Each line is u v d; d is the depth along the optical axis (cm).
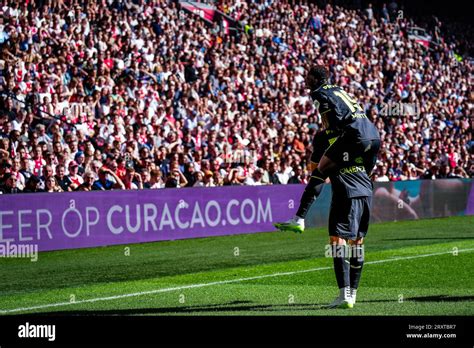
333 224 859
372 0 4634
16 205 1516
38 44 2273
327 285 1065
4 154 1683
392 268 1221
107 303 938
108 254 1518
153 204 1758
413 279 1095
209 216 1867
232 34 3334
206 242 1734
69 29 2397
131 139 2041
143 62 2522
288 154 2225
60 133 1880
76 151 1900
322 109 862
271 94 2825
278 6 3594
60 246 1588
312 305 887
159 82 2483
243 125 2442
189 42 2825
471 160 3075
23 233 1524
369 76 3428
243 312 845
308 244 1678
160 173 1905
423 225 2141
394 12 4375
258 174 2122
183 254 1512
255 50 3091
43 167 1734
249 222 1952
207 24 3306
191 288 1057
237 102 2658
